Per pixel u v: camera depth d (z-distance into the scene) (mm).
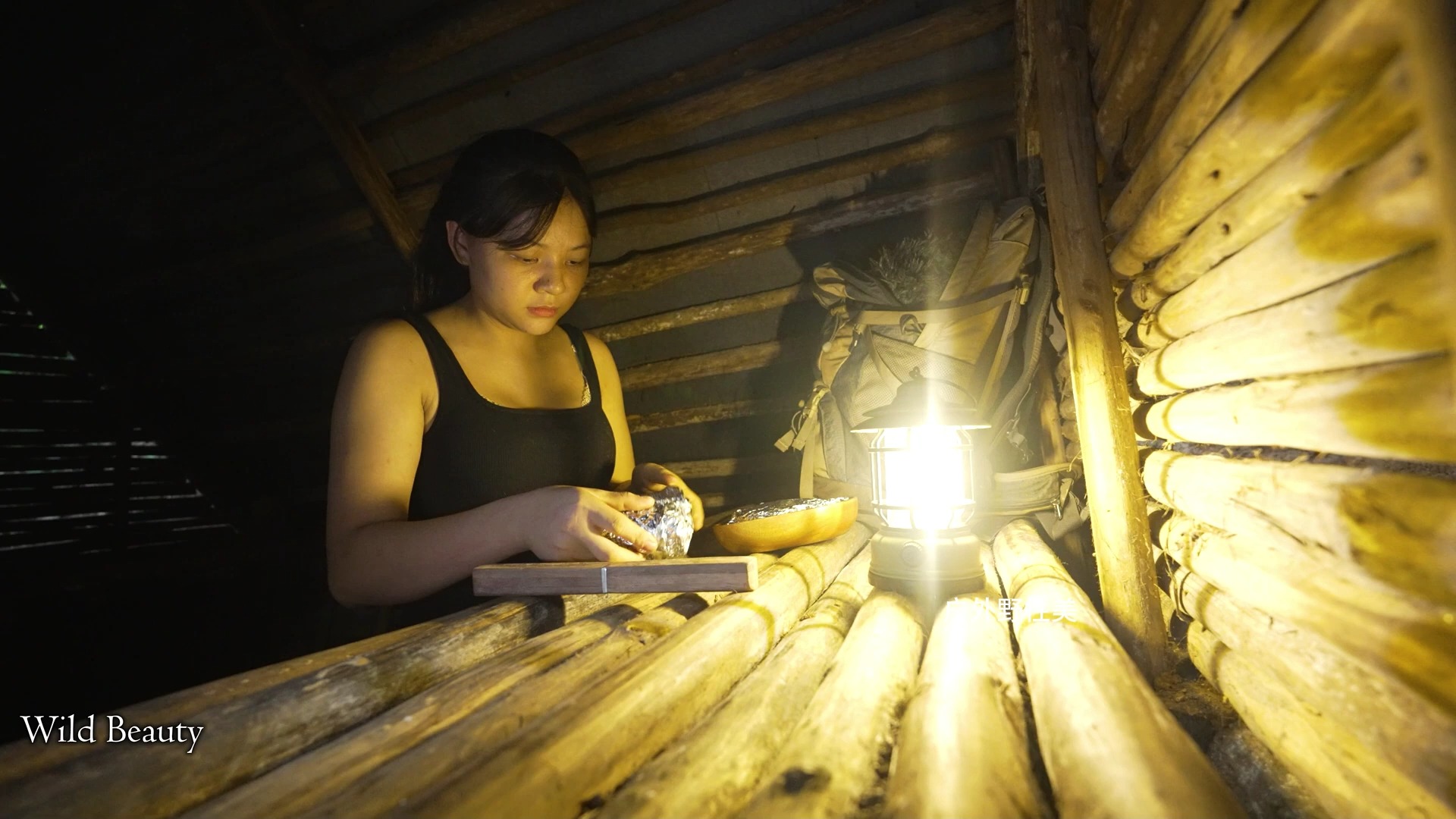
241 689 1091
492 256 2039
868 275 2971
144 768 835
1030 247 2666
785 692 1164
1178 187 1490
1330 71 930
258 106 3705
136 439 5469
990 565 2217
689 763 901
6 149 4168
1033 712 1159
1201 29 1390
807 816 766
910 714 1036
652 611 1588
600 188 3479
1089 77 2014
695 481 4039
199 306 4625
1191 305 1559
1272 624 1240
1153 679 1664
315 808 761
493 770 808
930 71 3018
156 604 5203
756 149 3281
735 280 3615
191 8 3391
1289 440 1156
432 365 2127
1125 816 717
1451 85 651
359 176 3617
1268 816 1129
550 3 3084
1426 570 790
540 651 1292
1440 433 763
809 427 2926
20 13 3539
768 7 3016
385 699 1163
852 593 1909
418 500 2176
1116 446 1775
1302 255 1031
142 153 4016
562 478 2299
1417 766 804
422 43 3256
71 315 4855
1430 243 769
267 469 5395
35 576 4879
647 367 3816
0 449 4926
